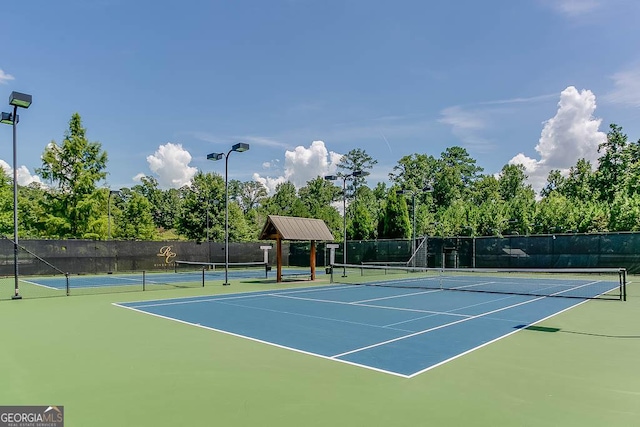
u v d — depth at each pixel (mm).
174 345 7949
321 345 7906
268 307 13039
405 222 41406
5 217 38500
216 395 5262
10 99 14234
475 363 6664
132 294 16812
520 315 11508
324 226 24469
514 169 77375
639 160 48344
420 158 74375
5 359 7000
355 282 22609
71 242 28234
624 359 6918
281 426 4320
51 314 11742
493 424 4352
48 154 35500
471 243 33094
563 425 4320
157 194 83562
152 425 4371
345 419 4492
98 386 5629
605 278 25719
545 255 30125
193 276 27266
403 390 5410
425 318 10961
